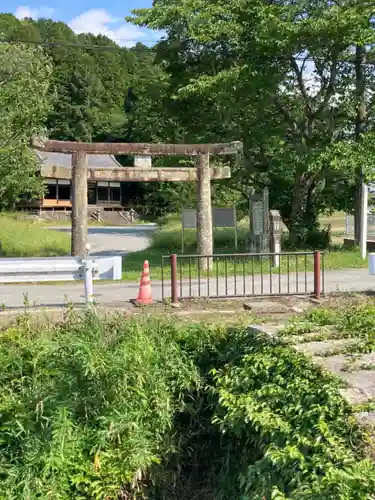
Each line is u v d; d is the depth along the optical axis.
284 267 14.56
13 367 5.90
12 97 17.19
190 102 20.72
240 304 8.66
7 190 22.19
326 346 5.71
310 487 3.65
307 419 4.34
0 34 19.67
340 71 20.22
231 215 18.33
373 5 16.84
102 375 5.48
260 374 5.31
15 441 5.33
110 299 9.65
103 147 13.98
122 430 5.33
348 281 12.09
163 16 18.31
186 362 6.20
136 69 80.75
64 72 66.06
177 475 5.57
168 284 11.75
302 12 17.73
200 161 14.31
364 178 17.89
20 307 8.80
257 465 4.33
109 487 5.12
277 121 20.62
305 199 21.88
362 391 4.52
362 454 3.79
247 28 18.03
